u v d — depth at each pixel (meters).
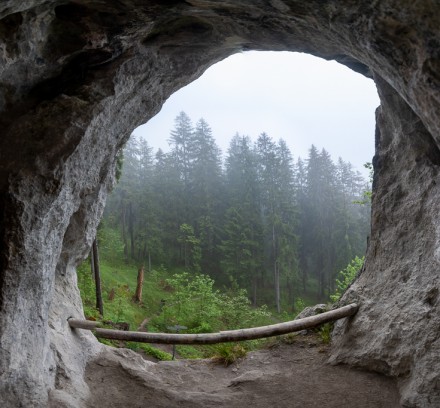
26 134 3.95
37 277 3.98
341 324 5.88
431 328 4.29
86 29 4.11
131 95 5.04
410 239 5.00
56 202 4.01
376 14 3.11
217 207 29.05
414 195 4.98
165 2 4.12
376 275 5.52
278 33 4.82
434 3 2.74
